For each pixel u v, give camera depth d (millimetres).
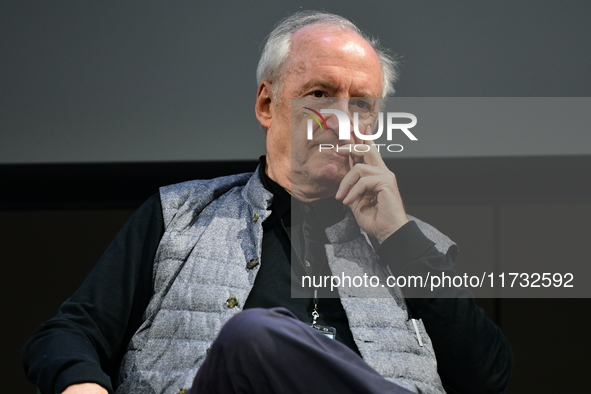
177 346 3201
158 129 6730
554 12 6602
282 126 3703
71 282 7676
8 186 7352
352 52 3684
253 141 6727
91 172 7031
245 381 2264
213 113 6711
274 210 3631
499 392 3424
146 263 3500
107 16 6730
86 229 7730
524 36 6590
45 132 6715
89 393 2709
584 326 7230
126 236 3588
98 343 3238
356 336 3309
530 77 6586
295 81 3668
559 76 6598
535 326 7258
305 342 2285
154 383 3119
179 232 3523
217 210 3650
